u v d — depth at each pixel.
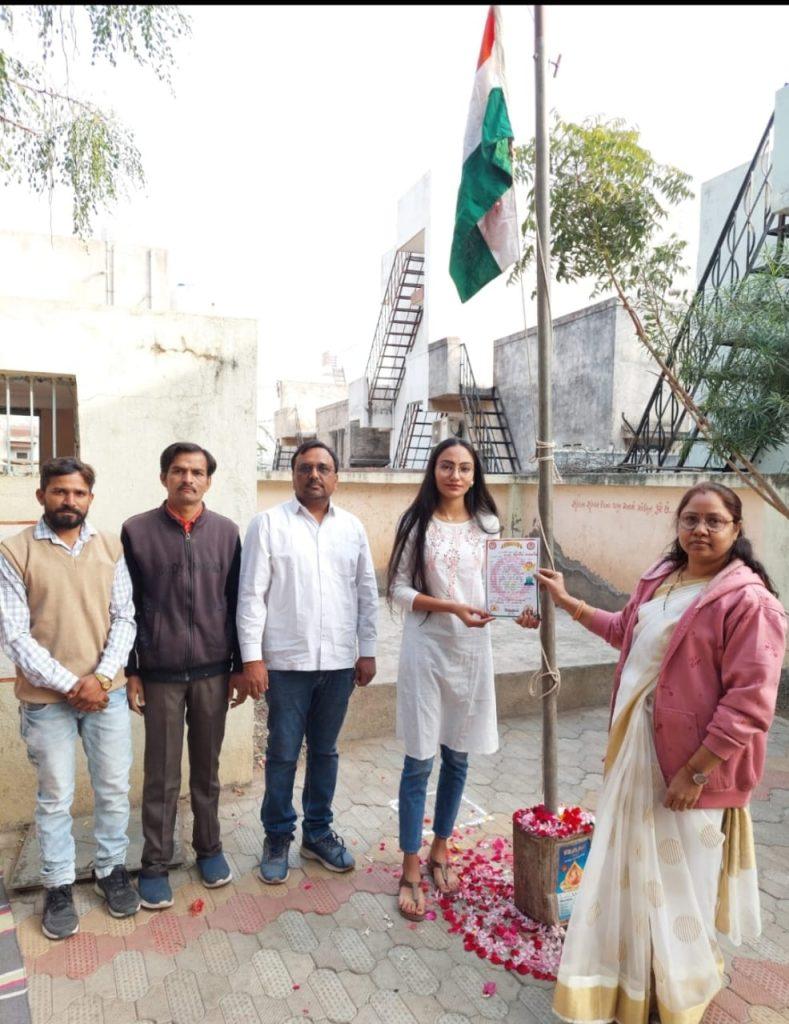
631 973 2.04
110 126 3.87
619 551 6.46
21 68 3.57
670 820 2.02
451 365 10.45
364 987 2.32
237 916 2.67
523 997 2.29
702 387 5.38
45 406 3.80
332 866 2.96
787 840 3.30
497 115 2.37
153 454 3.37
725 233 5.43
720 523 2.02
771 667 1.88
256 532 2.75
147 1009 2.21
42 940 2.52
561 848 2.51
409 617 2.70
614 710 2.20
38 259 8.97
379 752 4.24
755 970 2.43
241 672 2.84
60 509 2.48
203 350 3.43
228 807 3.49
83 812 3.36
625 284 3.47
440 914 2.69
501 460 10.29
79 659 2.52
